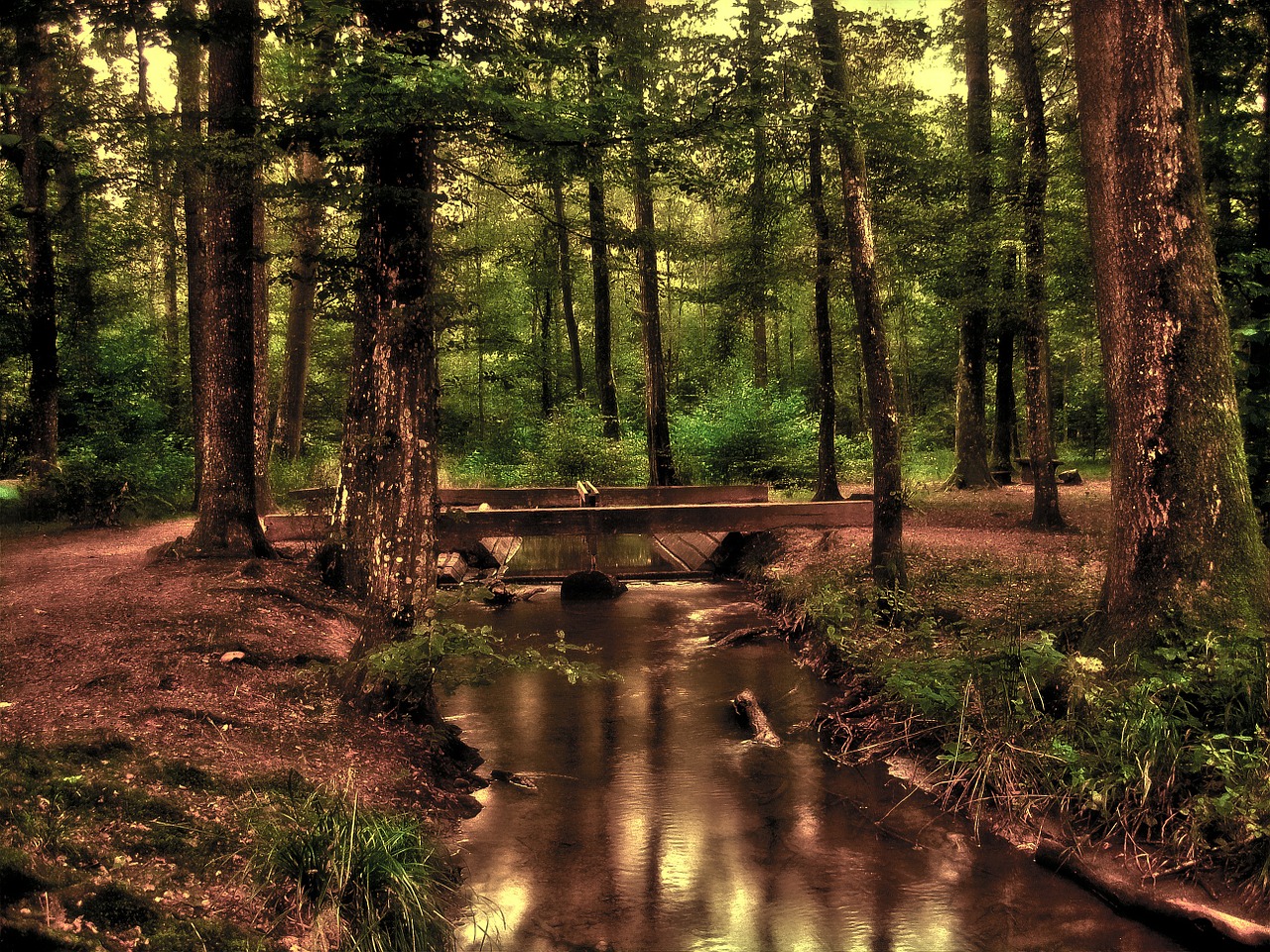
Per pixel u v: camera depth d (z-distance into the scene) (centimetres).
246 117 699
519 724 707
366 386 938
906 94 1055
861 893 448
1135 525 606
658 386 1795
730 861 482
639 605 1149
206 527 1002
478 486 2016
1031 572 953
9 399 1797
